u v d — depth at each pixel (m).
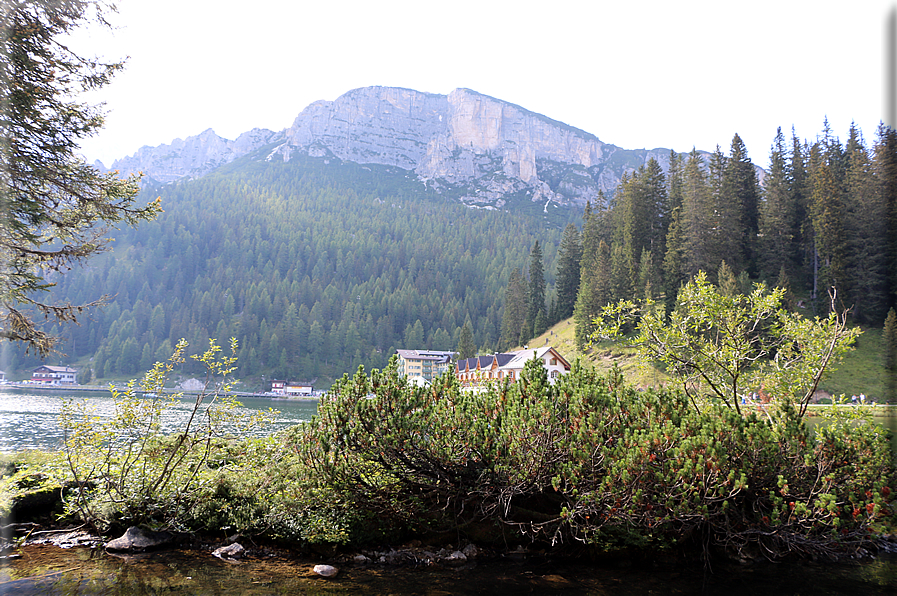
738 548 10.09
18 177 9.78
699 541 10.33
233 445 11.64
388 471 10.21
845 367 31.20
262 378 143.62
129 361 132.00
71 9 9.80
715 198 68.50
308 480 10.45
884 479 8.55
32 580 8.11
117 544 9.77
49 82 9.94
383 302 175.62
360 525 10.29
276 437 11.61
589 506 9.38
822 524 9.35
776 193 68.88
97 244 11.80
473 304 178.50
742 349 12.22
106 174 11.43
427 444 9.71
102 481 10.55
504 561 9.99
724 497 9.24
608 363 36.88
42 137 10.10
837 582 9.01
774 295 12.27
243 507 10.57
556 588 8.64
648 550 10.09
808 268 65.38
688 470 8.52
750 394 12.77
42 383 104.38
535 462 9.77
